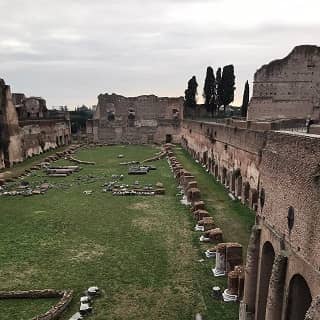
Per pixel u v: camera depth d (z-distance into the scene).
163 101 91.50
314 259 11.42
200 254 23.05
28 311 17.22
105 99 92.25
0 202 35.91
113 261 22.22
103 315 16.83
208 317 16.73
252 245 16.64
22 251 23.70
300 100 50.97
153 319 16.56
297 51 50.47
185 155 69.12
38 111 88.50
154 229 27.59
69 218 30.52
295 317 13.45
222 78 100.12
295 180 13.02
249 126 35.31
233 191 37.62
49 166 56.62
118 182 44.66
